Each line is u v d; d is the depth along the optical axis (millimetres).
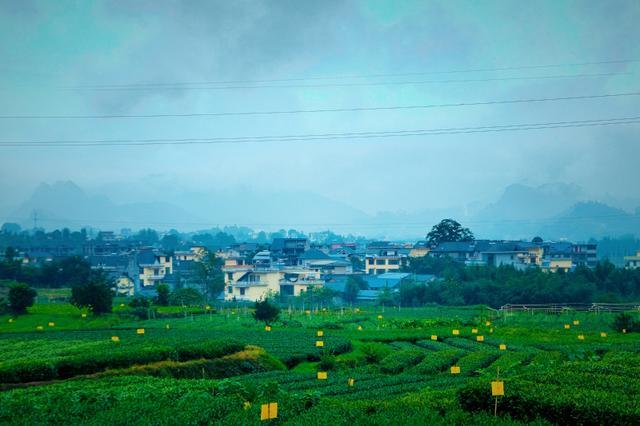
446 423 31641
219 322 109500
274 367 62688
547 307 131500
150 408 36062
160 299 132000
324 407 36688
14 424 33844
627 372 43812
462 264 183875
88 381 47938
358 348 77812
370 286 173125
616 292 146000
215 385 42969
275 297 160500
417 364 64938
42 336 84938
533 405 32906
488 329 94500
